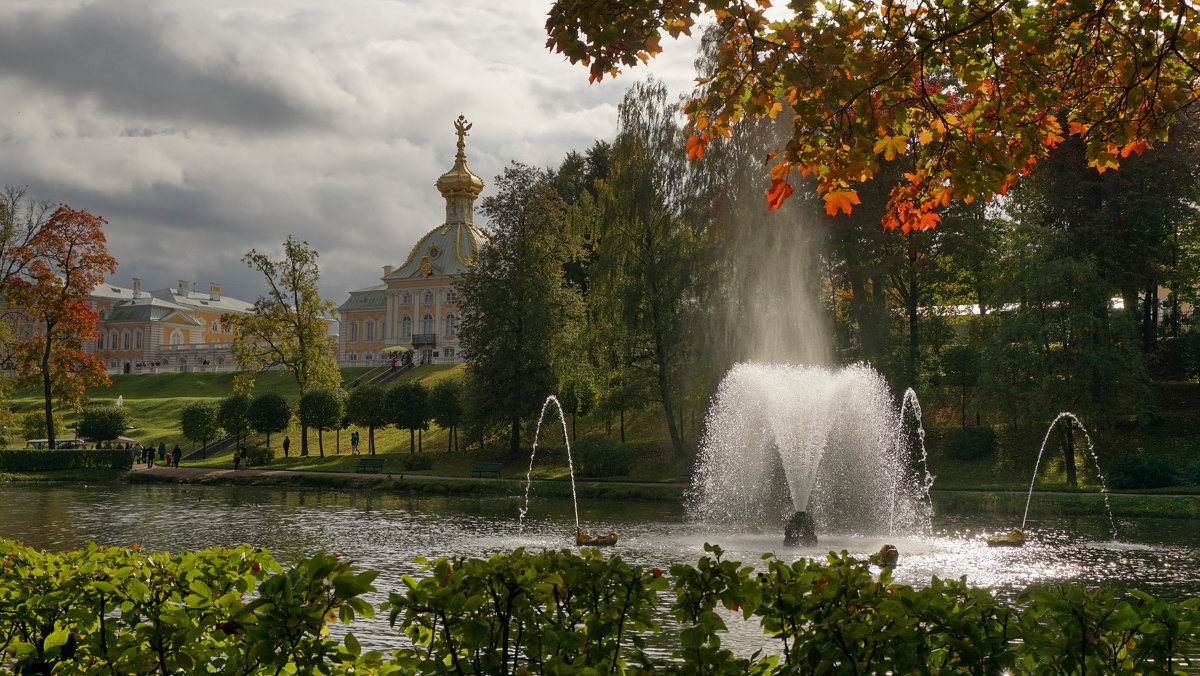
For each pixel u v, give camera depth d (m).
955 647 3.82
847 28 6.02
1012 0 5.79
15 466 46.62
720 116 6.30
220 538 23.41
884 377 35.78
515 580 4.07
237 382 56.31
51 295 50.72
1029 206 41.44
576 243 48.66
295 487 42.06
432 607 4.06
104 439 59.75
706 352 37.38
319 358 56.09
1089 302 34.59
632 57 5.76
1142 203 37.41
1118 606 3.94
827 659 3.86
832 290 39.09
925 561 18.69
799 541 20.89
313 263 56.41
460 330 49.03
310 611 3.92
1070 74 6.86
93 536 23.89
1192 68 6.41
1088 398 33.50
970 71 6.50
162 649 4.43
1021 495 30.19
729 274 37.88
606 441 41.78
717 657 4.11
